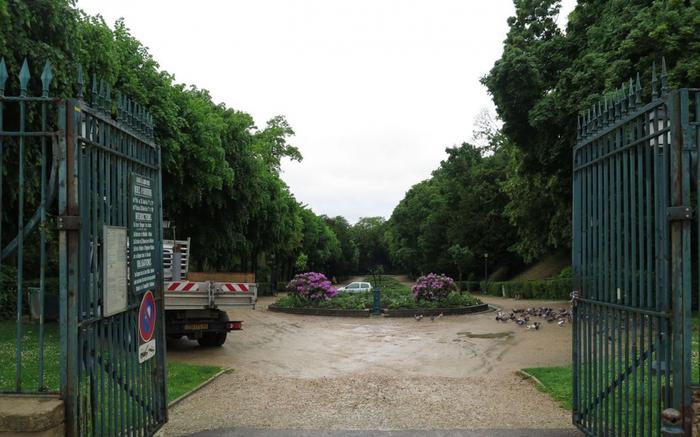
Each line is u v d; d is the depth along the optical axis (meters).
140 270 5.30
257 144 38.78
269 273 55.53
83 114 4.22
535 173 25.38
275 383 9.10
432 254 62.06
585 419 5.66
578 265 5.94
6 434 3.70
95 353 4.35
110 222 4.71
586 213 5.75
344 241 109.69
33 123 9.74
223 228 25.27
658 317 4.24
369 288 38.59
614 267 4.99
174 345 14.68
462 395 8.17
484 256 53.22
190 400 7.81
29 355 10.42
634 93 4.77
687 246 4.06
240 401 7.76
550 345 14.45
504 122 22.56
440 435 6.04
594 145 5.56
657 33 14.95
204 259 28.19
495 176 53.53
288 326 20.09
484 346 14.69
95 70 12.22
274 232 38.09
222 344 14.51
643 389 4.48
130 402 5.20
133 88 14.99
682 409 4.02
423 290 25.77
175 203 19.91
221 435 6.04
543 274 45.12
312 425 6.48
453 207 61.34
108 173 4.67
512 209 36.00
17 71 9.39
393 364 11.91
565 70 19.44
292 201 50.62
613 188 5.01
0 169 4.02
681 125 4.10
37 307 4.18
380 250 132.62
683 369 4.03
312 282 26.02
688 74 14.32
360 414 7.02
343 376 10.02
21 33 9.38
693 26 15.01
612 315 4.99
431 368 11.34
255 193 26.28
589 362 5.54
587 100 16.44
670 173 4.21
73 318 4.01
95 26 12.38
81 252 4.13
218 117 23.83
